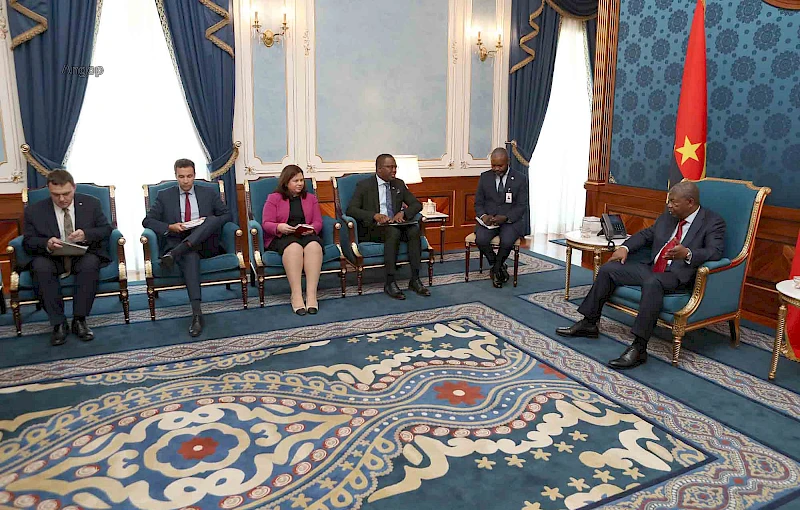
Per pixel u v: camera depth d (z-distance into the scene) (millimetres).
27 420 2742
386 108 6156
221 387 3105
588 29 7078
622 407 2918
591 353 3607
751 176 4195
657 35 4785
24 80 4770
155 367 3354
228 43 5305
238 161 5609
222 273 4285
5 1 4680
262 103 5609
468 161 6703
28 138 4852
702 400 2992
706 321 3484
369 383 3174
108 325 4047
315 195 4797
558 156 7406
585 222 4574
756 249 4180
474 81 6562
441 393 3062
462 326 4082
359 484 2277
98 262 3855
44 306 3666
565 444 2574
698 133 4234
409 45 6156
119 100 5160
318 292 4898
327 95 5867
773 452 2512
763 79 4047
